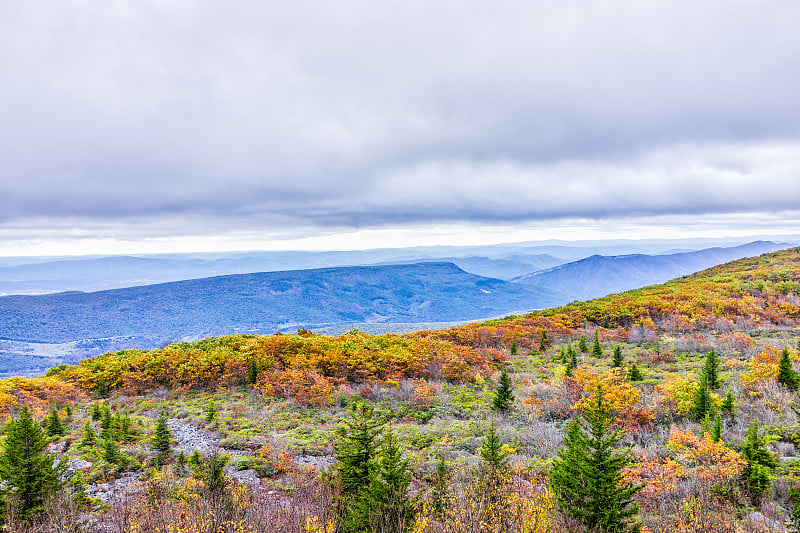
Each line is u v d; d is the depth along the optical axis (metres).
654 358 36.06
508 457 18.66
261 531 11.67
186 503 13.12
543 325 52.38
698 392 21.83
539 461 18.08
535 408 25.77
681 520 12.00
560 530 10.66
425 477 17.42
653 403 23.30
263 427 26.00
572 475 11.99
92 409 30.75
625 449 18.19
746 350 35.28
